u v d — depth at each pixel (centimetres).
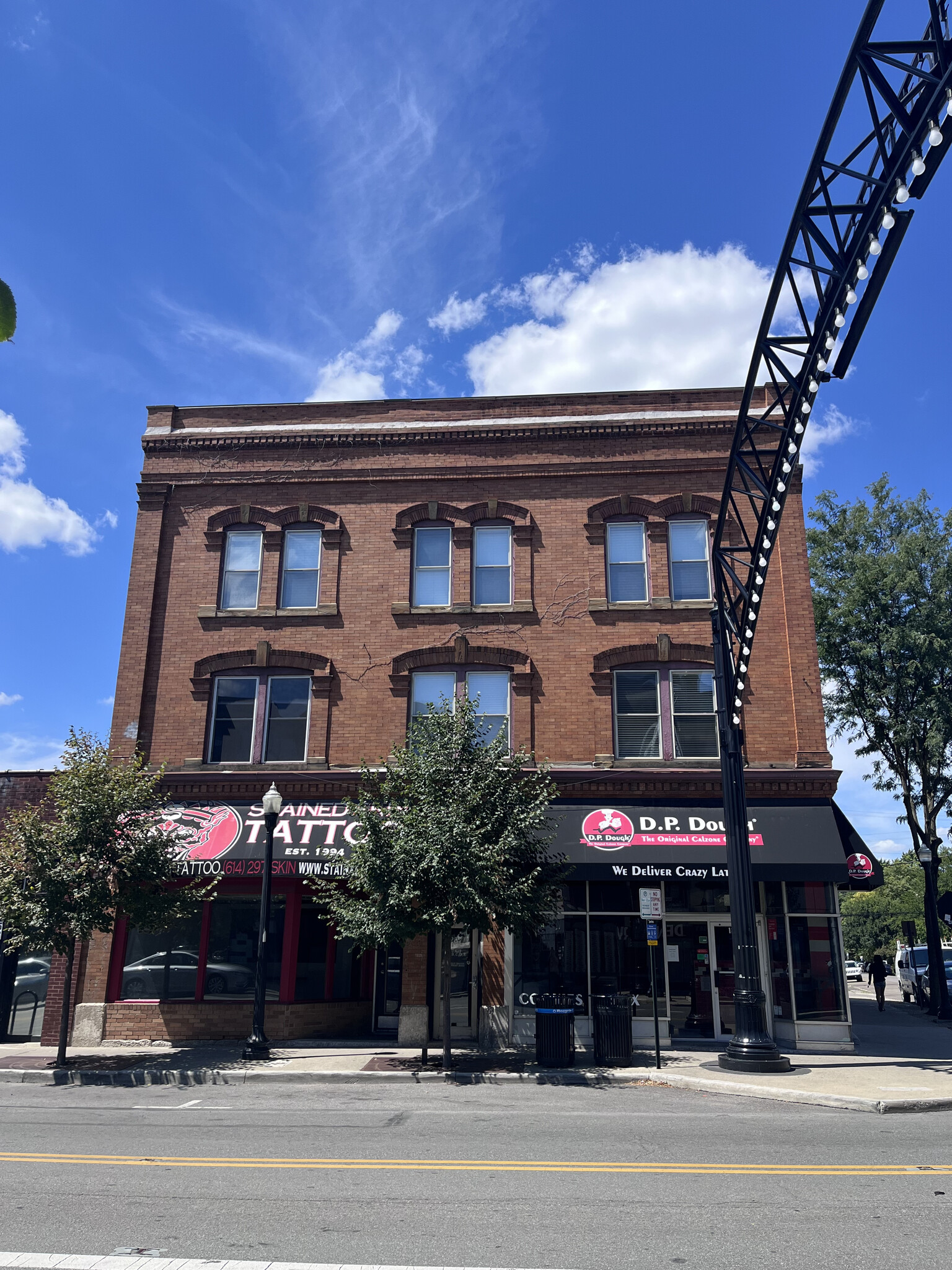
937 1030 2141
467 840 1457
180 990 1800
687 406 2059
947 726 2461
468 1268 535
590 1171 779
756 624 1781
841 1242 584
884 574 2589
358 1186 729
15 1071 1421
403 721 1912
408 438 2067
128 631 2006
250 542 2069
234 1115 1084
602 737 1872
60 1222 627
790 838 1736
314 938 1847
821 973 1705
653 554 1966
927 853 2520
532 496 2020
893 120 1138
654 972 1519
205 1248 570
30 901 1505
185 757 1930
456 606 1966
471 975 1888
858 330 1285
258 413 2138
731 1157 843
